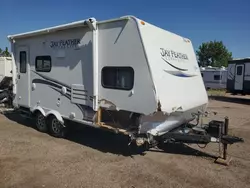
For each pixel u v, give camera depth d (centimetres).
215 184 409
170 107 450
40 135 662
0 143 584
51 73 625
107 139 638
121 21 468
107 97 500
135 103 456
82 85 544
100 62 506
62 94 599
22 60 730
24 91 733
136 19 447
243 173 454
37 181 401
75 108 569
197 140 493
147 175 433
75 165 467
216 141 488
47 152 532
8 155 510
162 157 521
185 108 493
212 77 2630
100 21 496
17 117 890
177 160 507
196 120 620
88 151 545
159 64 460
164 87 450
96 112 523
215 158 523
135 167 465
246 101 1703
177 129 536
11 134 666
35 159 492
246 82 1689
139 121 461
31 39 682
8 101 1062
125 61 466
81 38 537
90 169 451
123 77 473
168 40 518
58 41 595
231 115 1070
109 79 495
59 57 596
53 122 642
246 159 524
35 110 684
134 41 452
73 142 608
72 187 384
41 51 650
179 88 499
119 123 509
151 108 434
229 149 586
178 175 438
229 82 1845
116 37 477
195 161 504
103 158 506
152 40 465
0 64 1085
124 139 639
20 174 424
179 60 536
